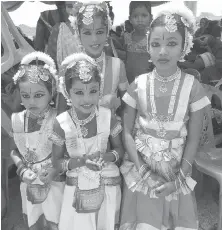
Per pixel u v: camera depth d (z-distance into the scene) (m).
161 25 1.82
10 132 2.19
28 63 2.02
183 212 2.03
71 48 2.47
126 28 3.73
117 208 2.06
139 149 1.99
